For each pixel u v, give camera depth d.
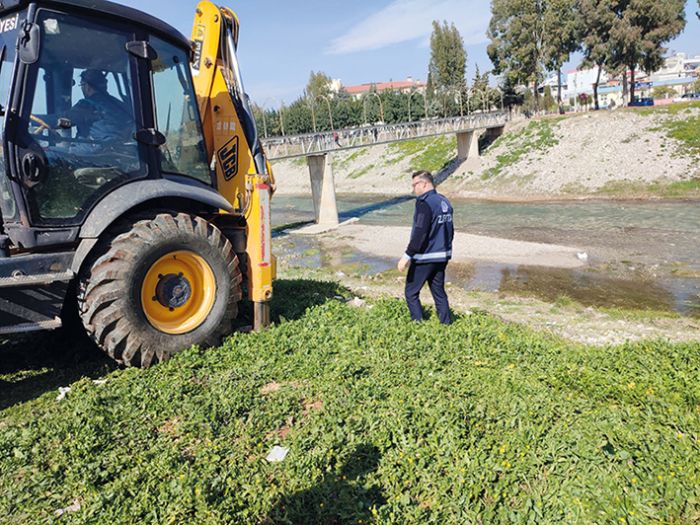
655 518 3.28
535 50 46.34
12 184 4.86
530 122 42.62
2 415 4.67
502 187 36.22
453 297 12.95
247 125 6.94
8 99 4.79
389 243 22.58
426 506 3.48
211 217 6.52
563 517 3.35
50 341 6.45
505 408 4.51
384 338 6.29
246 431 4.29
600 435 4.05
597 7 41.72
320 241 24.67
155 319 5.61
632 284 14.41
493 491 3.56
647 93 83.00
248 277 6.62
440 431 4.09
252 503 3.44
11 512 3.47
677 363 5.46
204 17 6.82
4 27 5.11
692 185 29.12
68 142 5.17
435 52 64.31
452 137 48.28
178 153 6.18
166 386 4.98
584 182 32.94
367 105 67.81
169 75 6.11
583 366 5.50
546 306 12.07
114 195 5.38
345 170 51.59
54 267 5.02
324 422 4.30
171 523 3.23
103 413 4.51
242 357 5.77
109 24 5.40
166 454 3.95
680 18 40.41
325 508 3.40
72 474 3.76
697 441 3.90
